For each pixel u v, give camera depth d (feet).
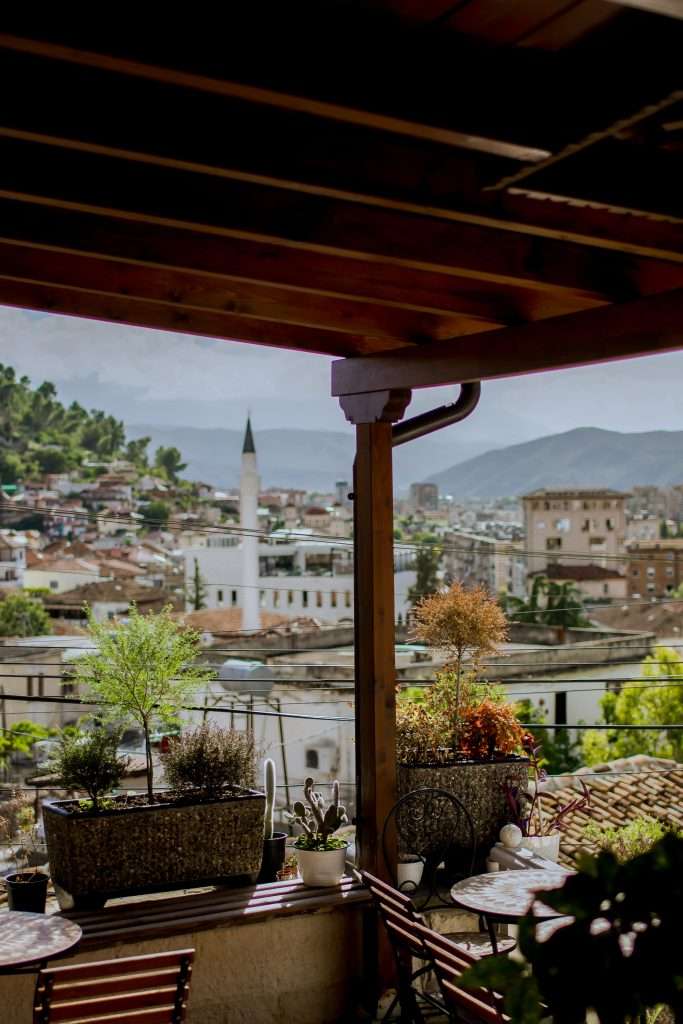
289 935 15.55
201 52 7.05
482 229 12.01
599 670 110.32
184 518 258.16
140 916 14.92
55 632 154.71
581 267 12.64
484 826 17.76
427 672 74.54
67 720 96.07
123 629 16.53
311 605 171.01
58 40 6.76
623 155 8.88
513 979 4.13
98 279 13.20
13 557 185.26
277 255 12.71
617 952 4.15
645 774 43.78
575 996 4.12
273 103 7.42
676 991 4.11
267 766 17.19
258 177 8.95
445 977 12.42
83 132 8.38
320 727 89.97
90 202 9.93
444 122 7.45
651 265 13.04
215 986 15.02
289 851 20.38
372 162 9.37
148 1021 11.61
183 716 16.84
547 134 7.36
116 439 369.91
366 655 16.56
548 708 110.11
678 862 4.22
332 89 7.29
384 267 13.38
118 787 15.87
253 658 96.27
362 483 16.71
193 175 10.36
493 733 18.26
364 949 16.06
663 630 165.07
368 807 16.47
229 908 15.20
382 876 16.34
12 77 8.18
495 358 14.53
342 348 16.85
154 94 8.57
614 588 185.47
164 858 15.38
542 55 7.27
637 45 6.86
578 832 37.60
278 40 7.20
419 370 15.84
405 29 7.36
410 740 18.02
